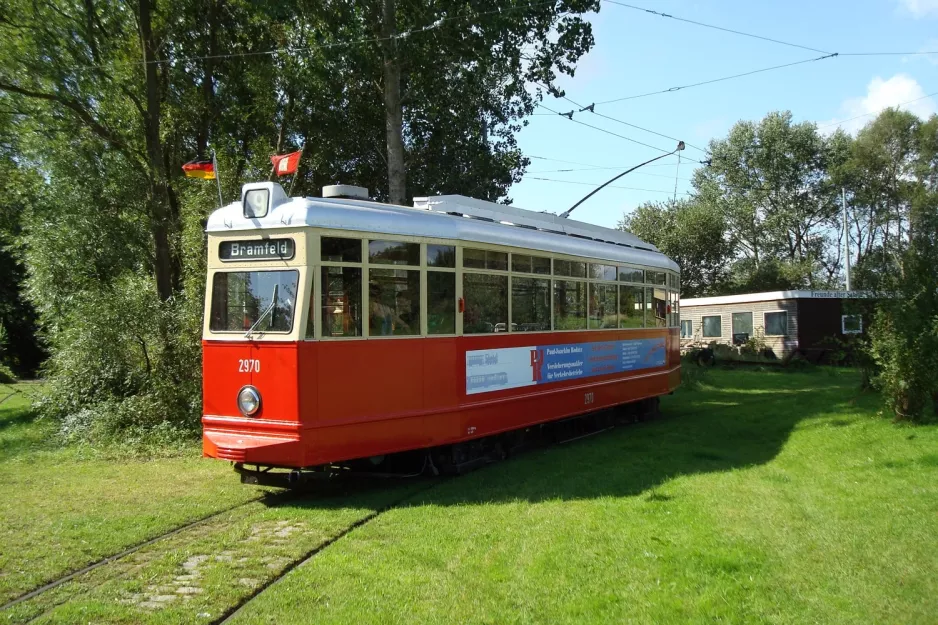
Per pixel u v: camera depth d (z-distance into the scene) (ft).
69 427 39.09
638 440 37.52
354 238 25.59
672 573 16.81
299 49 56.03
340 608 15.05
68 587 16.71
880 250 36.86
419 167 72.90
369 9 52.85
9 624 14.58
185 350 39.50
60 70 43.42
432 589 16.07
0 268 101.45
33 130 47.75
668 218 153.38
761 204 159.02
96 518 22.45
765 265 149.48
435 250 28.27
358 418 25.41
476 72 60.49
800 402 49.08
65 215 48.73
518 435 34.78
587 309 38.34
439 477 29.30
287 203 25.04
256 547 19.56
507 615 14.61
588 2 54.19
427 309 27.81
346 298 25.35
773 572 16.74
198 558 18.72
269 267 25.11
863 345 37.17
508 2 51.80
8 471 30.37
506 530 20.59
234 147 60.70
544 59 56.39
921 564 16.87
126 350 40.63
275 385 24.50
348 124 68.80
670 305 49.65
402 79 63.72
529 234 33.60
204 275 41.42
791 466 28.66
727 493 24.38
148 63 47.32
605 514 22.09
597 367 39.22
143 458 33.37
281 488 27.22
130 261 50.49
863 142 137.90
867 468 26.66
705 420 44.70
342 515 22.82
